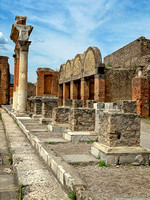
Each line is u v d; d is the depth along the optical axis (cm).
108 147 505
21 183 382
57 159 461
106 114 537
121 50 2956
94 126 830
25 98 1472
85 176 418
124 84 2000
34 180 398
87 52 2280
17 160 520
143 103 1689
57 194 345
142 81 1689
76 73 2653
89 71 2158
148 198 321
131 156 500
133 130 524
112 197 323
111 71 1981
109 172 445
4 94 3189
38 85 3088
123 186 368
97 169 465
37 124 1175
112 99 1977
